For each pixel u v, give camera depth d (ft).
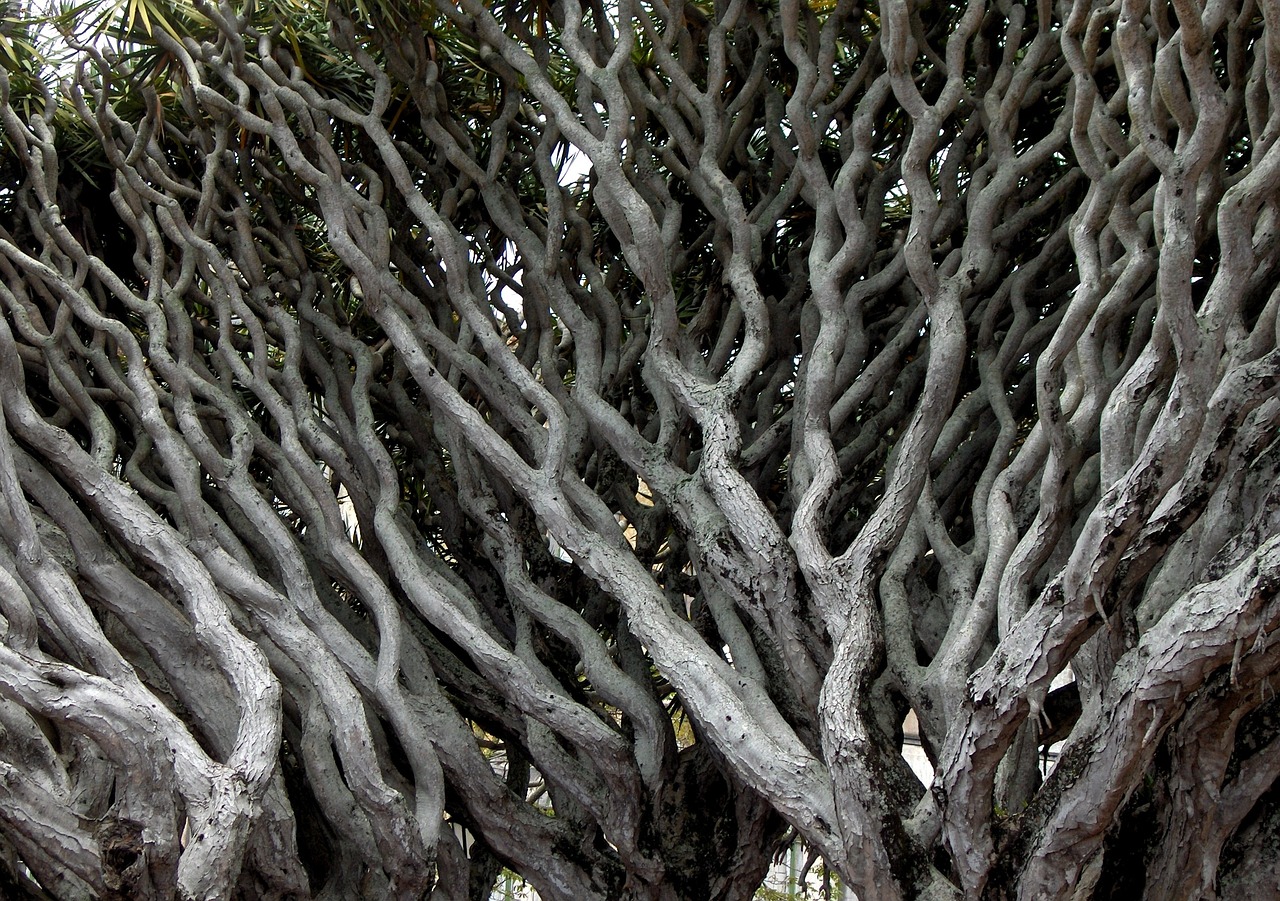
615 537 10.93
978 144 13.67
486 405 13.64
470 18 11.34
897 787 8.82
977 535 10.54
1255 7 11.25
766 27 13.12
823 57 11.60
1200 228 9.27
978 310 12.61
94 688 8.56
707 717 9.40
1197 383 7.81
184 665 10.12
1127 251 9.27
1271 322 8.76
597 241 14.58
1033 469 9.97
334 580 11.96
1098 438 11.14
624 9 10.96
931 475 11.18
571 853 10.80
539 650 11.67
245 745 8.84
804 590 9.81
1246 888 8.63
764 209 12.46
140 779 8.50
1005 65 11.02
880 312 13.64
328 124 12.05
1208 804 8.48
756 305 10.98
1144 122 8.07
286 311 13.85
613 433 11.36
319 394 14.03
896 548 10.78
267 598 10.18
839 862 8.68
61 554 10.11
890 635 10.27
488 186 12.71
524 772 12.56
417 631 11.86
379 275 11.38
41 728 9.27
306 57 13.74
